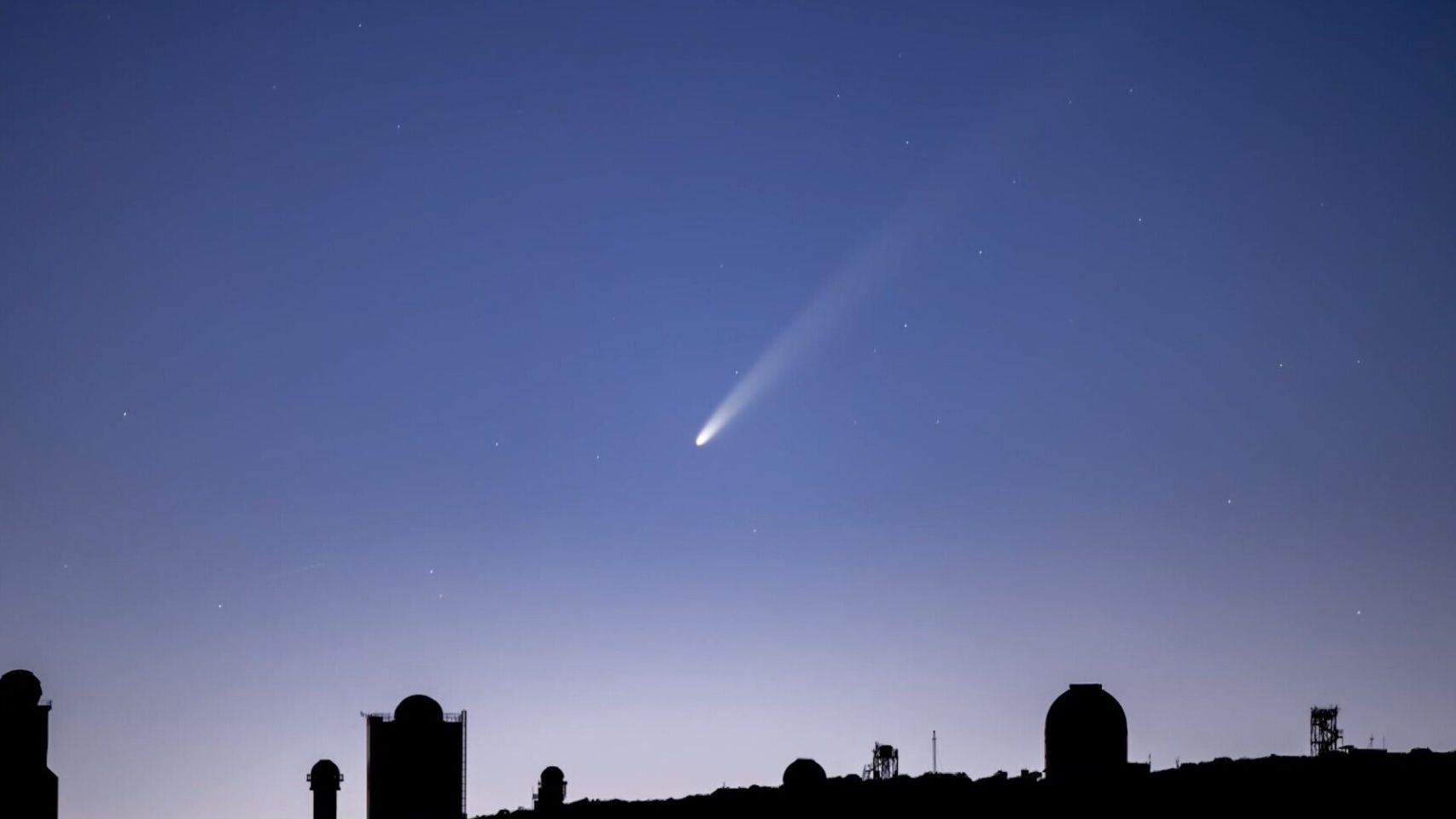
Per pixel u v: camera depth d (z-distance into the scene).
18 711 61.91
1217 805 53.09
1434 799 50.97
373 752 66.06
